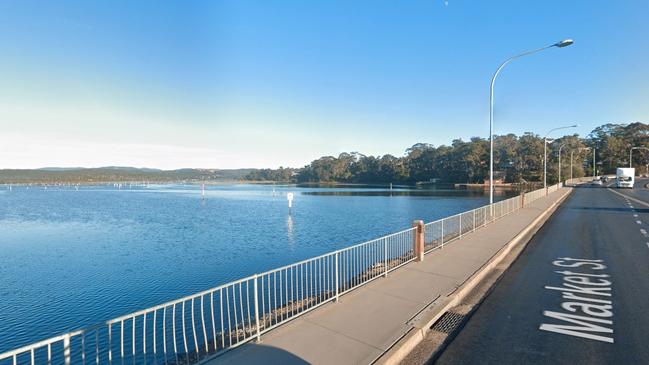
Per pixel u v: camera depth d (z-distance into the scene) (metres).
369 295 8.51
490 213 20.92
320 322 6.98
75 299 15.26
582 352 5.98
